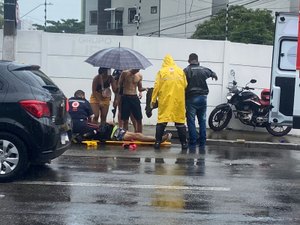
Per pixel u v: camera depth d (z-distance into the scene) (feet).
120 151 28.73
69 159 25.77
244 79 39.01
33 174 22.04
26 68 21.35
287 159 28.55
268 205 18.13
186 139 31.22
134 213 16.70
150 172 23.09
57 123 21.35
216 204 18.04
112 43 38.32
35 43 38.09
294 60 26.66
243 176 22.98
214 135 35.53
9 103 20.26
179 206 17.65
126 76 31.76
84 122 30.40
